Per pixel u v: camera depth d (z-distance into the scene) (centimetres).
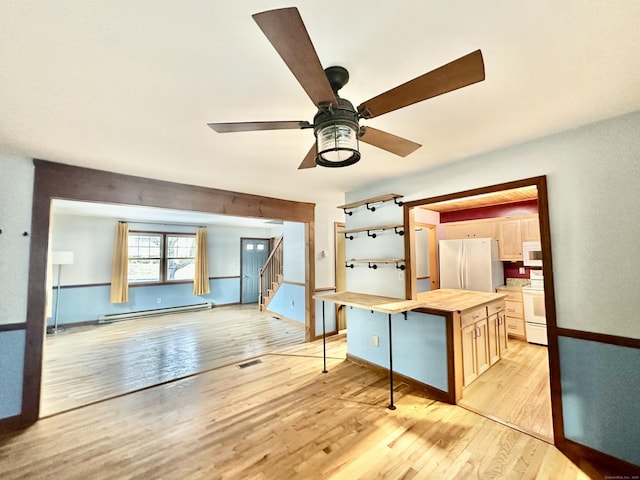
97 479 179
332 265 511
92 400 280
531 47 121
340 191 392
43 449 209
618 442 180
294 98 159
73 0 95
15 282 246
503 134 210
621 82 146
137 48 118
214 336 504
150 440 217
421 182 300
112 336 508
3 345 239
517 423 234
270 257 760
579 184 198
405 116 182
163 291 716
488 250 471
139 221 691
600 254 189
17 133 201
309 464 189
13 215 246
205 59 126
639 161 176
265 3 98
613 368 183
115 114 174
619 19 105
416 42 118
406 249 313
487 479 176
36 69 130
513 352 397
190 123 187
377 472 182
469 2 99
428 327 289
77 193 274
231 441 214
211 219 685
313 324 474
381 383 311
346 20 106
